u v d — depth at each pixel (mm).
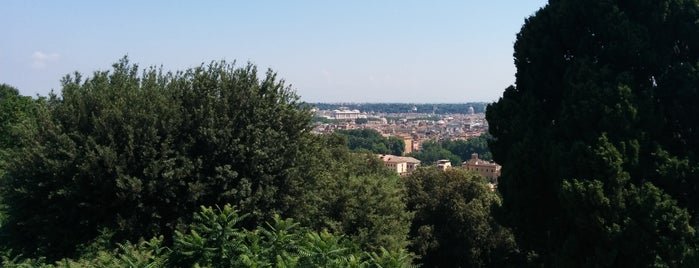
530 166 14359
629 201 12211
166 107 15992
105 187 14945
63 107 15867
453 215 30859
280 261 9656
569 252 13195
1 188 15852
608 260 12305
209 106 16516
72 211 15164
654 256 12133
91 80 17016
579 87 13469
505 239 29953
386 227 21953
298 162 17672
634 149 12648
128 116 15625
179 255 10734
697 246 11828
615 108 12805
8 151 18469
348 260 10711
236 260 10438
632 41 13750
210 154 16266
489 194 32062
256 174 16641
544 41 15492
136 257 10406
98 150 14586
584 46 14805
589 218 12391
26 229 15727
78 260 13312
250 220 16281
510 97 16938
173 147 15945
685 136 14117
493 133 16641
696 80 13273
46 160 14672
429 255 31969
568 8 15070
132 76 18062
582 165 12648
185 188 15906
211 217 11266
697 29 13648
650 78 14383
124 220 14719
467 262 31609
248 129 16766
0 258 15086
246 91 17391
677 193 13109
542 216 14938
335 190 21734
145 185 15078
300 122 18359
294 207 17562
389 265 10516
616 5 14344
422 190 32719
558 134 13906
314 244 10641
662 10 14031
